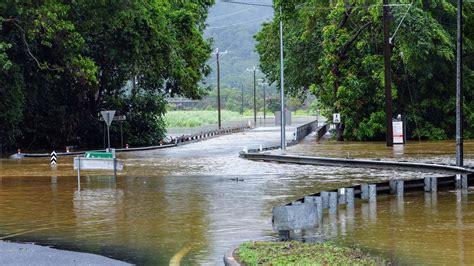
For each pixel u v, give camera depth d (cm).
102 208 2833
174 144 8350
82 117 8500
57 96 8275
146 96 9006
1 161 5956
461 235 2111
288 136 9844
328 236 2111
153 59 8288
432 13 8088
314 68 9219
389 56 6906
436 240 2031
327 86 8262
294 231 2173
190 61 9394
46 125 8169
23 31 6838
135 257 1845
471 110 8300
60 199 3162
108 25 7588
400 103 8250
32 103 7869
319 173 4303
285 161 5325
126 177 4212
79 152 7169
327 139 8756
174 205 2884
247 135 10544
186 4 9388
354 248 1900
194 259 1803
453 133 8356
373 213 2619
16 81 7100
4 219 2583
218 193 3284
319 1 8194
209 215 2583
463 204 2847
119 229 2311
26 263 1784
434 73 8162
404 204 2877
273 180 3869
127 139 8781
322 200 2544
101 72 8425
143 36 7988
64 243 2073
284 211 1986
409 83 8319
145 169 4794
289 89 10012
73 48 7288
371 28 7812
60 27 6650
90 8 7244
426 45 7362
